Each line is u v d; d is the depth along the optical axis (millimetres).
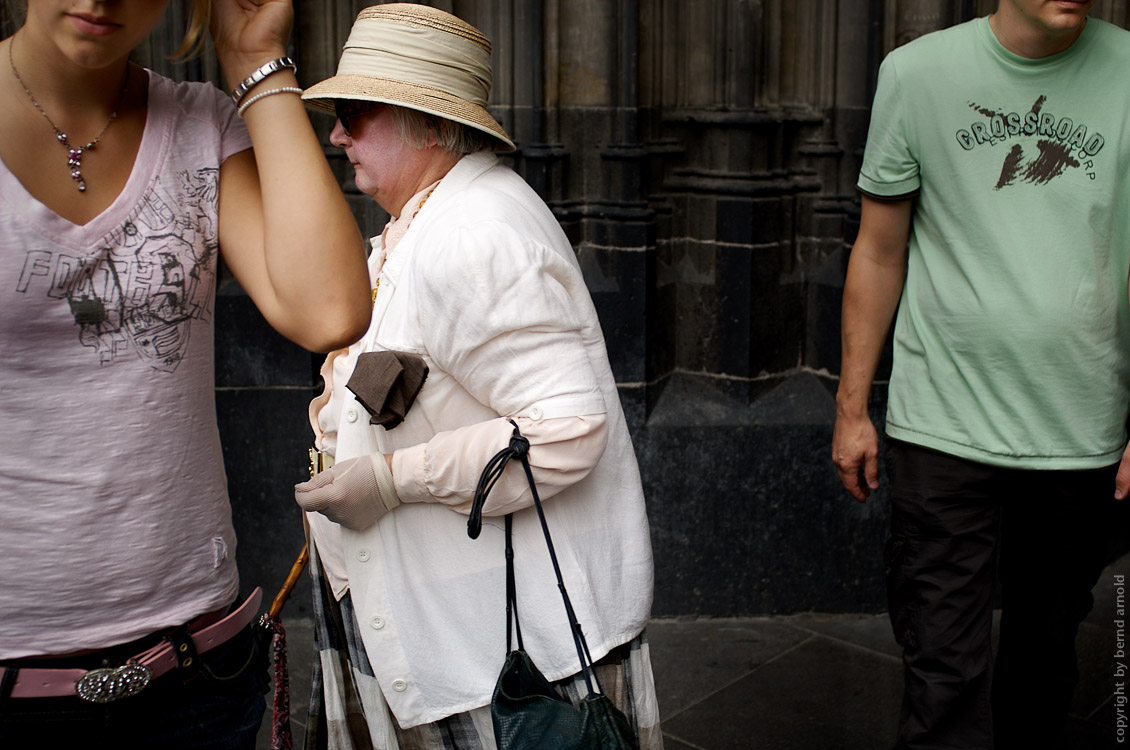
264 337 3289
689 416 3473
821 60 3416
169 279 1307
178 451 1353
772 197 3455
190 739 1430
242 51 1336
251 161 1420
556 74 3340
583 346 1783
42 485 1266
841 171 3473
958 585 2285
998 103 2121
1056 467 2180
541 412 1637
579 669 1731
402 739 1877
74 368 1261
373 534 1771
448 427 1761
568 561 1748
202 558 1401
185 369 1351
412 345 1728
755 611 3555
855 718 2982
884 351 3400
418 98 1747
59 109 1227
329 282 1304
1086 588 2348
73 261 1233
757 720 2977
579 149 3385
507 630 1719
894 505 2367
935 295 2246
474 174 1806
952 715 2295
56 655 1317
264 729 2953
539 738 1584
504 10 3266
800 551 3520
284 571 3434
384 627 1773
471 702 1761
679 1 3389
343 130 1869
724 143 3416
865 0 3348
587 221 3418
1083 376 2146
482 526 1747
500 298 1624
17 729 1310
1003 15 2098
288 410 3328
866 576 3527
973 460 2227
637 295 3389
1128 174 2088
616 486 1838
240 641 1493
